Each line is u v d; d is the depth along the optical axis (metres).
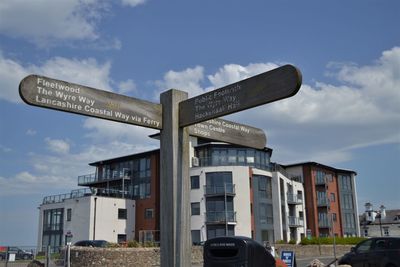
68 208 51.97
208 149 50.75
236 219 47.59
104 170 59.28
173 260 6.02
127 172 56.12
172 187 6.19
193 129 6.54
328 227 64.19
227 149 50.81
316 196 64.19
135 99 6.23
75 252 25.06
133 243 27.53
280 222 51.06
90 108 5.72
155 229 51.50
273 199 52.03
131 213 53.22
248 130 7.25
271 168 54.47
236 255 5.29
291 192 58.09
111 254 24.77
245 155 51.25
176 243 6.09
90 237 48.66
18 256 25.31
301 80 5.14
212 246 5.52
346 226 68.12
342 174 71.00
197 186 48.78
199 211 47.97
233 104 5.77
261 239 49.06
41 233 54.62
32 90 5.26
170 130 6.37
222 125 6.89
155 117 6.43
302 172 64.56
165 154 6.38
